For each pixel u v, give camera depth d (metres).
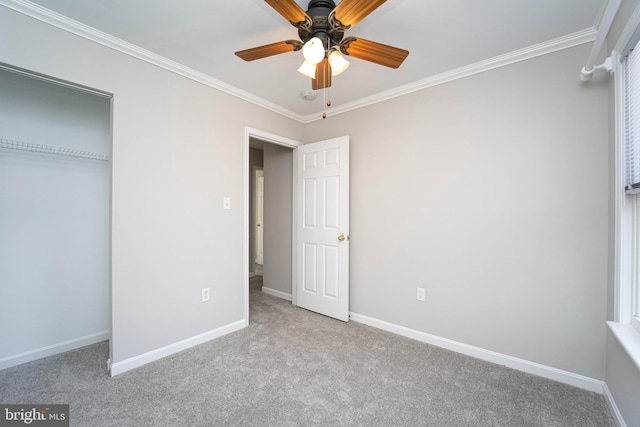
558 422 1.53
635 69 1.40
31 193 2.15
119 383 1.85
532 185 1.97
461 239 2.27
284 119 3.19
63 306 2.29
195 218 2.38
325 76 1.83
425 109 2.46
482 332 2.18
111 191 1.93
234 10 1.62
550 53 1.90
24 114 2.12
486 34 1.80
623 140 1.51
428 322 2.44
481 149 2.17
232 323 2.66
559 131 1.88
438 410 1.62
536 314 1.96
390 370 2.02
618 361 1.53
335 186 2.98
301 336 2.57
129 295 2.00
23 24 1.58
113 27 1.77
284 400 1.70
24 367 2.04
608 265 1.71
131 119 2.00
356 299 2.93
